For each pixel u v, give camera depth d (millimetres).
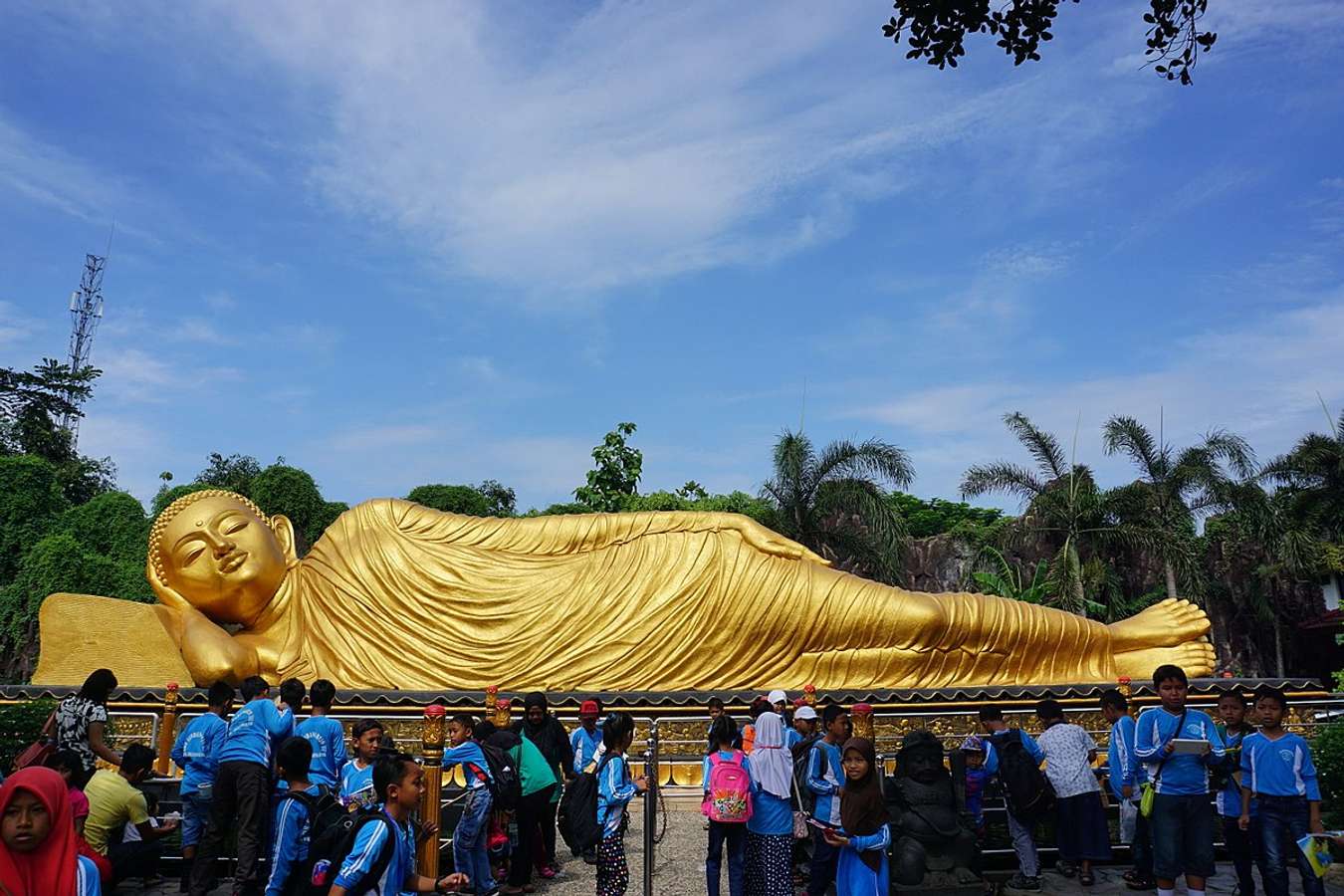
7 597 24578
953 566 33312
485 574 13500
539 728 8156
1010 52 8148
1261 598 28953
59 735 7207
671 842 9359
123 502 28375
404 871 4508
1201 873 6418
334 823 5219
